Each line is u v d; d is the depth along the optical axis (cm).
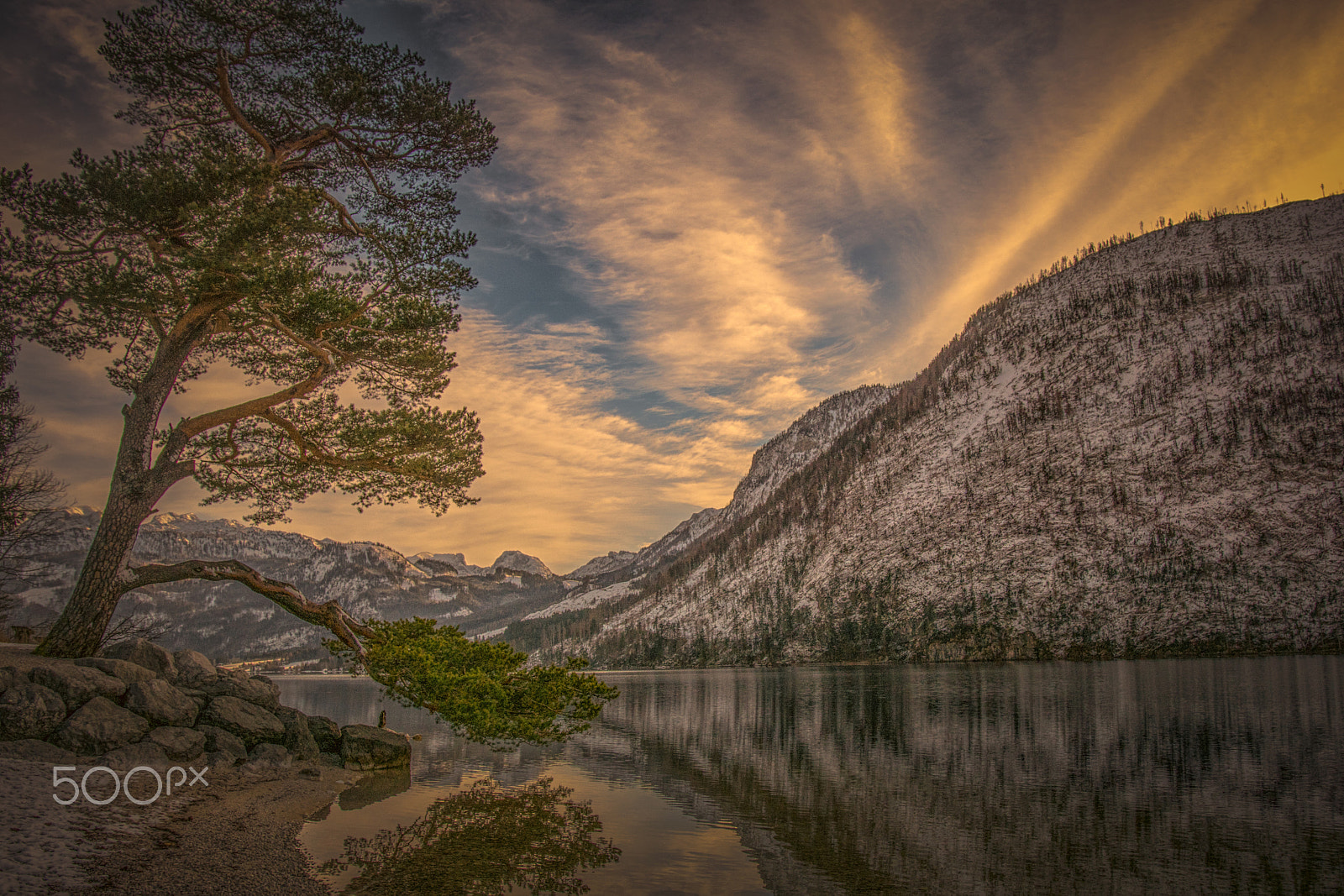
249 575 1916
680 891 1212
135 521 1700
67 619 1614
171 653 1894
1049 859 1530
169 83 1662
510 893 1131
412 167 1930
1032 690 7000
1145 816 1922
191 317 1708
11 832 940
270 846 1205
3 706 1269
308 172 1912
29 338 1584
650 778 2492
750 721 4847
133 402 1733
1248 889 1334
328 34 1745
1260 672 8900
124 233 1528
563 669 1969
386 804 1727
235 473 1955
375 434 1881
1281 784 2308
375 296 1859
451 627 2152
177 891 897
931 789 2339
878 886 1330
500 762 2786
